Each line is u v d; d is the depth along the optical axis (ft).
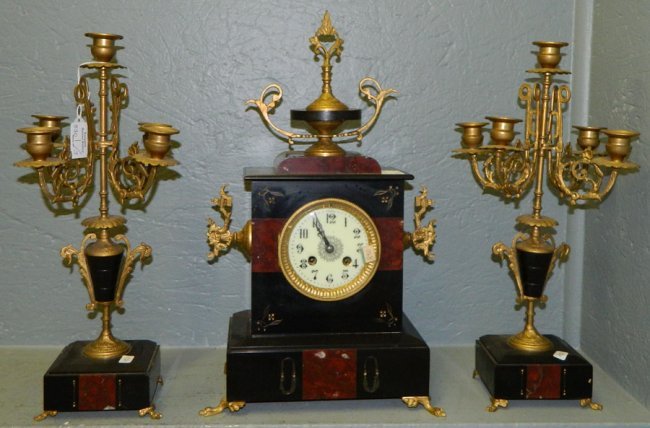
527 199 5.90
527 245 4.93
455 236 5.90
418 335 4.87
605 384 5.23
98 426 4.52
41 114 5.53
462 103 5.74
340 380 4.67
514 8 5.69
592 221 5.66
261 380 4.63
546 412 4.76
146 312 5.83
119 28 5.50
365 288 4.81
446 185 5.83
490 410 4.77
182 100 5.60
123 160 4.86
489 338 5.21
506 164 5.01
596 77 5.52
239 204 5.73
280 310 4.77
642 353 4.86
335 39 5.61
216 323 5.88
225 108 5.63
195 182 5.70
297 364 4.64
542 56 4.74
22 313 5.76
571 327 5.95
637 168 4.80
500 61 5.73
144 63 5.55
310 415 4.68
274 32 5.58
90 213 5.70
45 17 5.45
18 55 5.47
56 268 5.73
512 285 6.00
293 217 4.69
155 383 4.94
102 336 4.95
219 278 5.83
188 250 5.78
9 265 5.70
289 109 5.65
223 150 5.67
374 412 4.73
